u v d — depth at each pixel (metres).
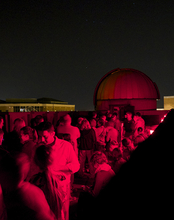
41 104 31.61
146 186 0.50
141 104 18.38
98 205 0.54
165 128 0.67
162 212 0.46
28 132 3.58
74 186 5.79
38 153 2.52
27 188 1.80
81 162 6.44
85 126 6.18
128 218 0.47
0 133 3.52
